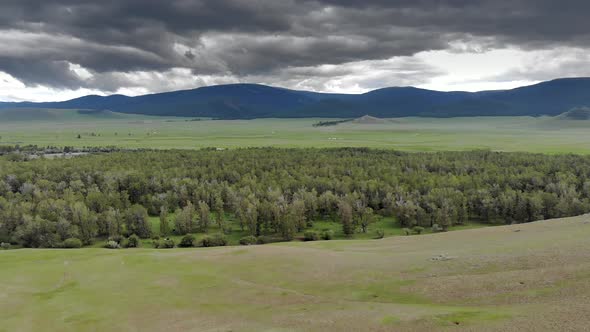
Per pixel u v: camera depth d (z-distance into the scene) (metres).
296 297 57.59
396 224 153.00
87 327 52.56
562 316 39.94
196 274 70.94
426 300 51.56
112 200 159.50
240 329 47.62
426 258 66.38
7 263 83.50
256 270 70.25
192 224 149.50
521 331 38.19
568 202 142.38
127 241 131.38
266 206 143.62
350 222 140.12
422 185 176.62
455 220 148.25
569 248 60.78
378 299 54.06
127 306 58.69
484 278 54.34
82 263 81.62
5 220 136.62
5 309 59.66
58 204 146.88
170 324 51.75
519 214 148.00
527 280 51.56
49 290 67.31
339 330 44.12
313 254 77.31
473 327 40.44
